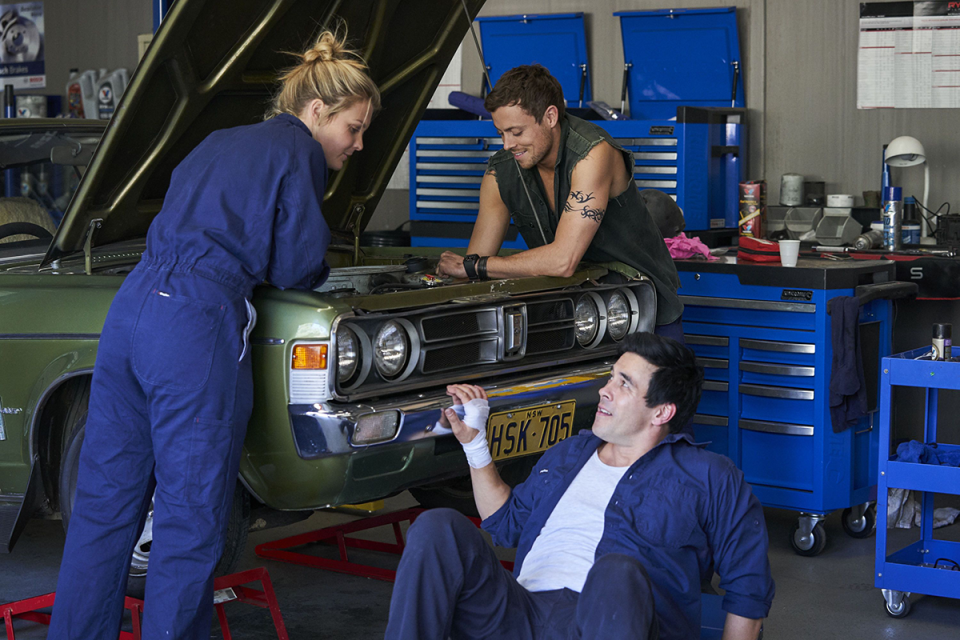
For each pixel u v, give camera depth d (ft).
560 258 10.98
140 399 8.52
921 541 12.12
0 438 10.09
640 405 7.23
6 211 11.44
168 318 8.20
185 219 8.43
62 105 27.78
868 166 18.26
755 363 13.53
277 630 9.61
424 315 9.52
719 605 8.49
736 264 13.56
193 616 8.29
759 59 18.84
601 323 11.53
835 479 13.10
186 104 9.95
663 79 19.45
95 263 10.68
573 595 7.02
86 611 8.59
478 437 7.98
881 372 11.17
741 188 17.33
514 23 20.58
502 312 10.18
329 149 9.20
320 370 8.54
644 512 7.16
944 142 17.66
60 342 9.58
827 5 18.25
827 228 17.26
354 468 8.68
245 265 8.46
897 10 17.72
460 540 6.68
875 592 11.78
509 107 11.18
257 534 13.83
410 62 12.49
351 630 10.37
